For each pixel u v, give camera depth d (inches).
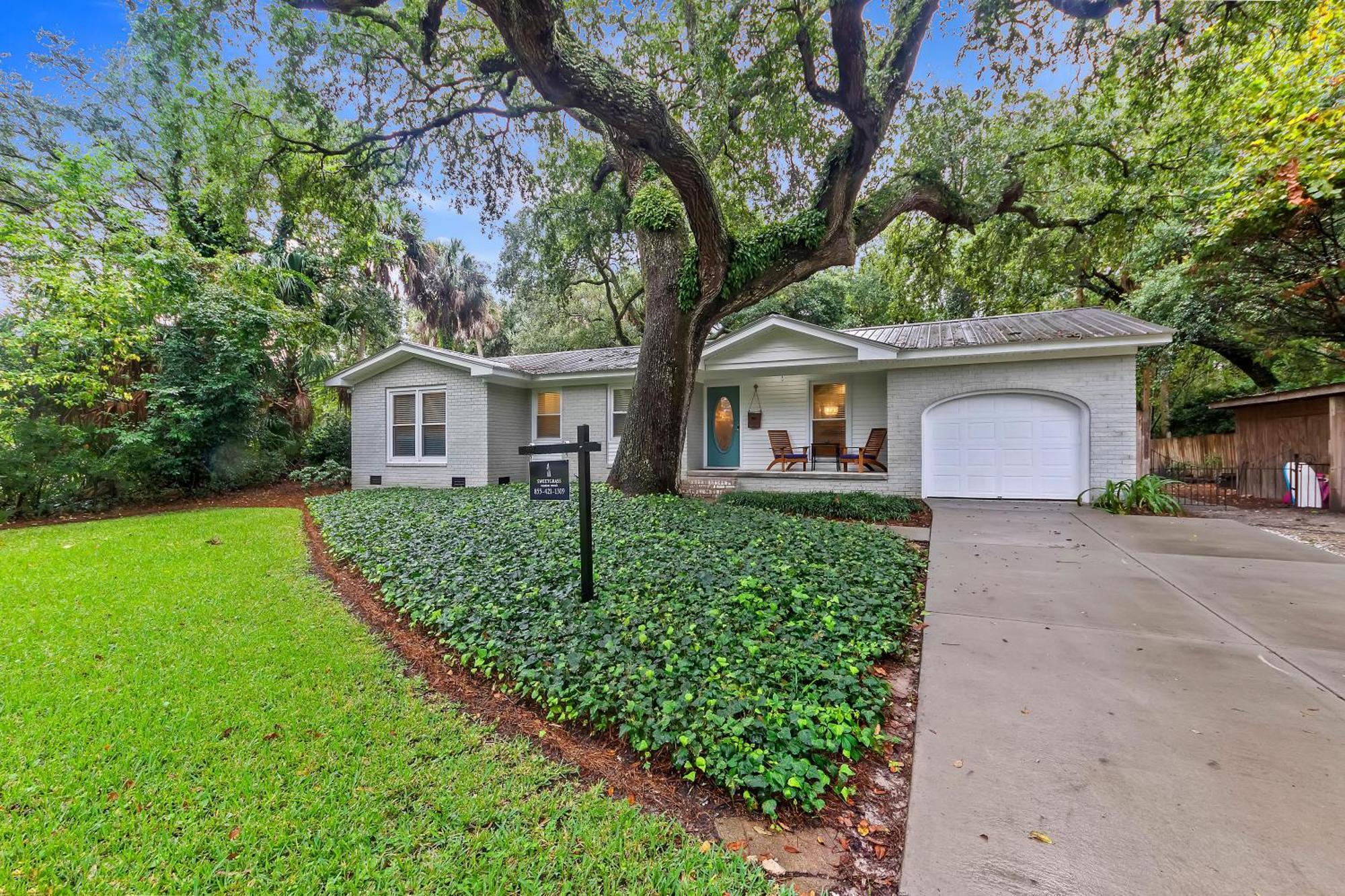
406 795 86.7
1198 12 282.8
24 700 113.0
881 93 281.0
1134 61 302.7
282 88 332.2
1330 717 100.3
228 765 93.2
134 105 498.9
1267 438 428.1
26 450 358.3
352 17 305.0
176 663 132.6
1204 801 79.0
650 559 185.8
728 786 86.1
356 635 152.8
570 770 94.7
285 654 138.7
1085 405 359.3
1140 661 126.0
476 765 95.2
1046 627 148.6
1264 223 344.2
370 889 67.9
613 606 147.9
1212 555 219.8
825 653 125.3
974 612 161.8
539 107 376.8
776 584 164.2
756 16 264.7
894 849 75.2
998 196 364.8
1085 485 359.3
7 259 335.0
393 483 526.3
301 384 572.4
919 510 345.4
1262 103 306.8
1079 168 431.8
